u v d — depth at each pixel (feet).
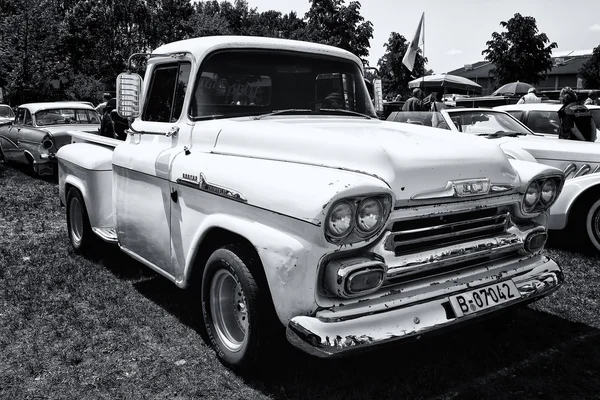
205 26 161.68
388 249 9.14
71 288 15.33
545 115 27.30
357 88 14.90
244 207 9.95
